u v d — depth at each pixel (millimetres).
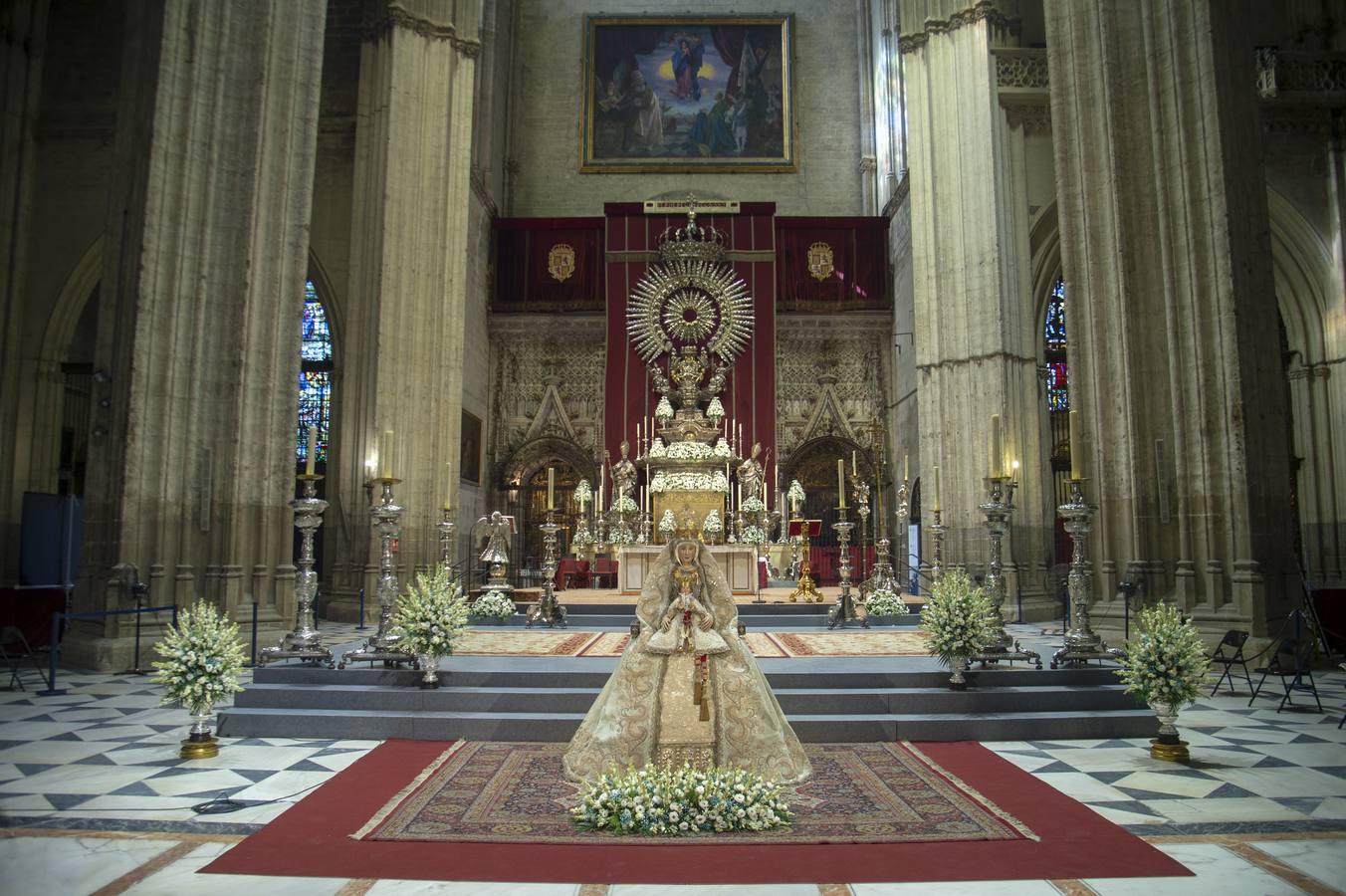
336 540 20594
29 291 21422
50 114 21922
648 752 6648
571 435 28375
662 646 6711
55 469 21281
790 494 22281
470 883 4871
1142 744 8188
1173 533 12586
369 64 21516
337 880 4902
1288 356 20359
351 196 22906
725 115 31859
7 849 5352
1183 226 12609
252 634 12555
